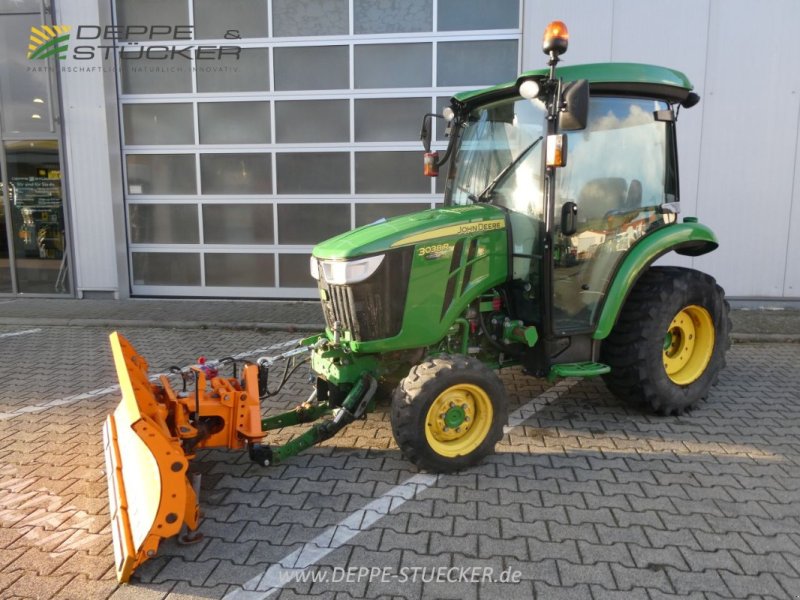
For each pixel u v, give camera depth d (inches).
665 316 168.4
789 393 201.2
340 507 128.8
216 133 345.7
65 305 347.9
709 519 122.6
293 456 151.4
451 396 141.9
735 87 304.3
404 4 322.7
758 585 102.2
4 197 363.6
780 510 126.1
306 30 331.6
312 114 336.8
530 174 157.9
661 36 302.7
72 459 154.0
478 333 162.9
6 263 371.2
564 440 162.1
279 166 343.6
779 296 319.6
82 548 115.5
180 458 106.0
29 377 223.1
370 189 339.0
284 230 349.1
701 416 179.9
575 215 155.0
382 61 328.2
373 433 166.9
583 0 302.2
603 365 165.8
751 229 315.3
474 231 150.2
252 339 278.4
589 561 109.0
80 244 360.8
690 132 309.4
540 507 127.7
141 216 358.3
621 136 165.0
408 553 112.3
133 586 103.7
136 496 110.7
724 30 300.0
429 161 187.2
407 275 142.6
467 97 172.6
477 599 99.7
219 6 334.3
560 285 161.0
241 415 133.3
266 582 104.5
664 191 176.1
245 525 122.3
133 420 104.6
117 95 347.6
